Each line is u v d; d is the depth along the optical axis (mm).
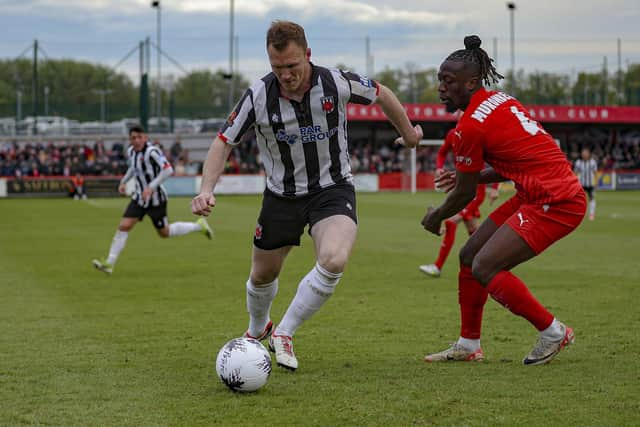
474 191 7762
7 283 15141
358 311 11516
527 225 7465
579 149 71188
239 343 6961
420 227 28281
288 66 6902
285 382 7301
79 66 71250
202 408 6469
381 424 5938
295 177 7594
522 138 7441
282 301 12727
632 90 72375
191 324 10672
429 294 13211
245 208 40594
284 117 7355
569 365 7836
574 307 11562
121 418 6230
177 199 50250
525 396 6660
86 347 9102
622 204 42875
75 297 13320
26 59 69312
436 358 8195
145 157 16344
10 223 31547
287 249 7965
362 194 55875
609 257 18391
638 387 6926
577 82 71562
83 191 53188
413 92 69062
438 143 58375
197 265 17938
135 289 14258
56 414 6352
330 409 6355
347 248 7348
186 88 80000
